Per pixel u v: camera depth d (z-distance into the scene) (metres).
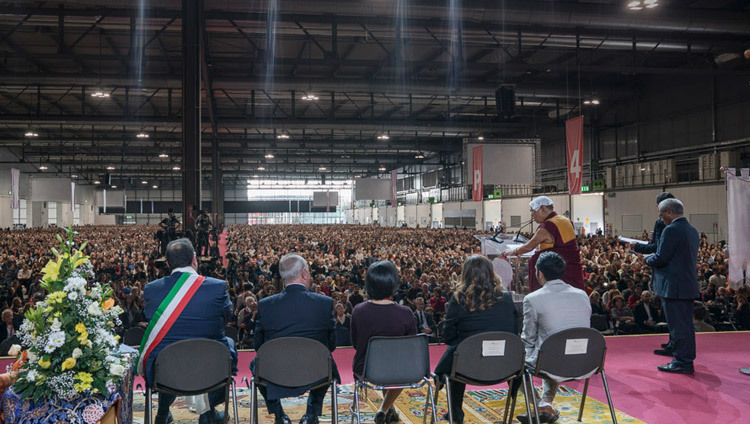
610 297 11.06
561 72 33.81
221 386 3.71
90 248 28.56
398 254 23.56
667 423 4.29
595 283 13.10
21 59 28.89
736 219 6.27
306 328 4.04
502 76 31.20
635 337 7.38
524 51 27.98
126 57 22.47
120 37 25.97
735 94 29.66
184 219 18.36
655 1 17.70
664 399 4.86
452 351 3.97
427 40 25.91
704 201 29.14
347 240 34.25
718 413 4.50
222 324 4.02
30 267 18.89
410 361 3.85
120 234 44.59
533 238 5.20
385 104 41.56
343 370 6.07
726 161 27.83
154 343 3.81
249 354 6.83
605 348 4.01
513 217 48.38
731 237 6.27
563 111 42.50
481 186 28.69
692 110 32.75
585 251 20.73
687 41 25.11
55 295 3.33
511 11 19.33
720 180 27.92
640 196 33.91
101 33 24.81
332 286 14.69
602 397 4.96
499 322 4.12
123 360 3.64
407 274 15.46
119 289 13.23
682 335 5.63
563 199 41.25
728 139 30.11
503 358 3.89
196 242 18.59
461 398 4.22
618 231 36.06
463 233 40.34
